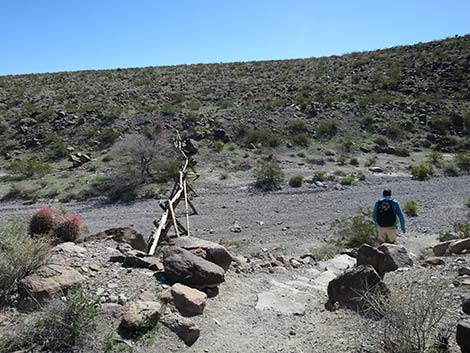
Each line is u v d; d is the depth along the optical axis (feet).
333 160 85.81
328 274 27.25
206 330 17.31
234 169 80.94
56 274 18.62
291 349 16.31
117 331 15.94
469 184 71.51
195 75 156.66
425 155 89.40
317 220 54.54
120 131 102.32
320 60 165.68
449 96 118.11
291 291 22.68
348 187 70.64
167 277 20.63
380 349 14.51
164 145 77.66
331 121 102.73
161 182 74.49
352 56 164.66
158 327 16.40
